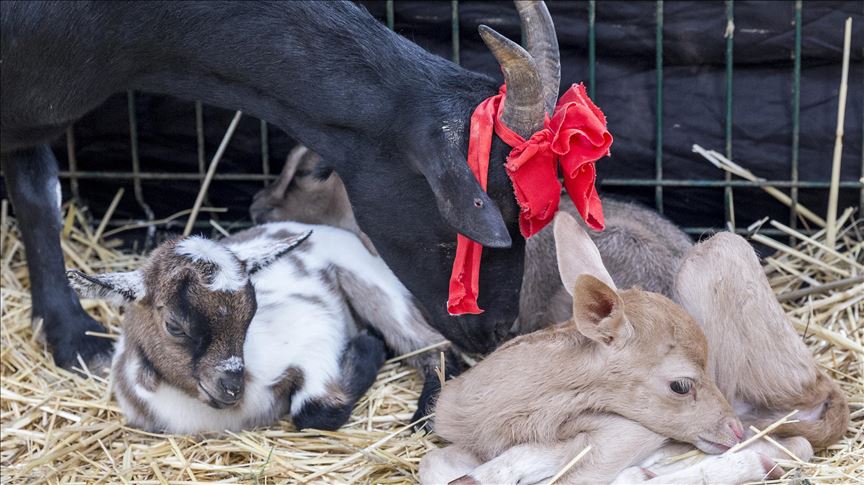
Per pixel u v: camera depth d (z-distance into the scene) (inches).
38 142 184.9
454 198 143.6
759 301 162.1
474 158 145.6
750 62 214.2
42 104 172.1
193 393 163.9
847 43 204.5
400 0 219.6
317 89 158.7
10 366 198.2
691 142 219.5
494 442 156.3
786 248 212.2
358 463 166.6
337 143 161.5
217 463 167.8
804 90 214.4
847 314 200.7
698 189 223.9
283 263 185.6
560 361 153.8
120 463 168.9
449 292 157.2
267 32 160.2
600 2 213.9
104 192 240.2
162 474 165.6
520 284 159.5
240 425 174.9
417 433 172.7
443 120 149.4
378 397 185.0
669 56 215.6
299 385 175.5
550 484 148.2
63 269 201.9
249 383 171.3
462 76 156.3
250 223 238.8
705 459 150.5
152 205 240.7
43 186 199.5
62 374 197.0
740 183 217.3
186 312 158.4
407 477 162.2
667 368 149.8
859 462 155.9
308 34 159.2
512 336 196.9
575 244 158.9
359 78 157.0
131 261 232.4
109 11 163.6
